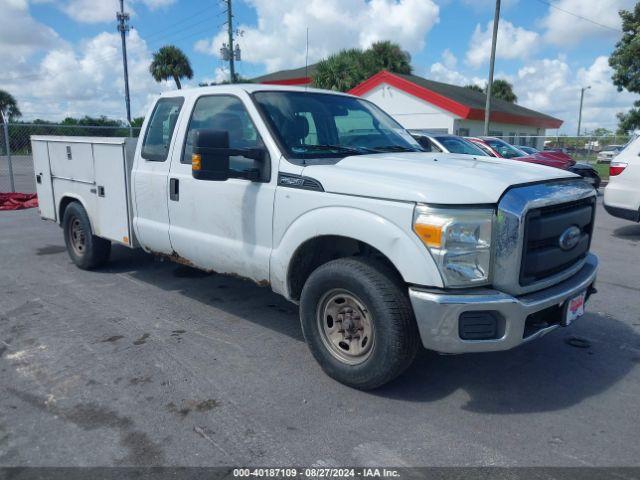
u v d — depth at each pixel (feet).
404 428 10.33
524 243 10.20
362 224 10.80
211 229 14.51
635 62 72.64
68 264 22.40
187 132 15.23
